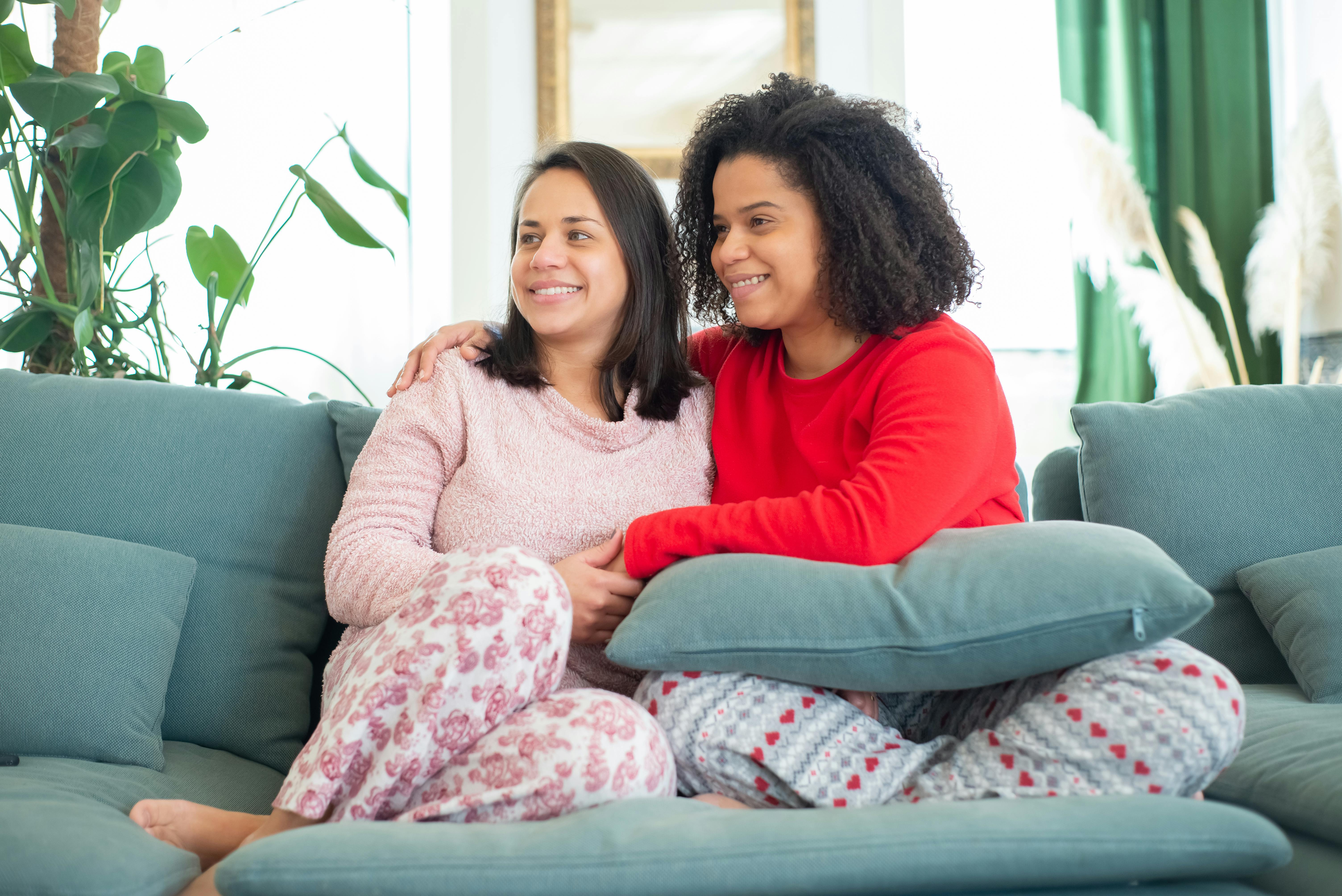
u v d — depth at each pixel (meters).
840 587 1.06
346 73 3.31
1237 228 3.42
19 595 1.24
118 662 1.24
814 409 1.38
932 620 1.01
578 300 1.39
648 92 3.44
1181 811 0.82
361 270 3.31
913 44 3.52
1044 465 1.82
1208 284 3.40
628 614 1.21
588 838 0.80
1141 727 0.94
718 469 1.42
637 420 1.40
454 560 1.02
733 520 1.19
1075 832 0.79
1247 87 3.43
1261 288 3.40
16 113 2.36
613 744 0.94
